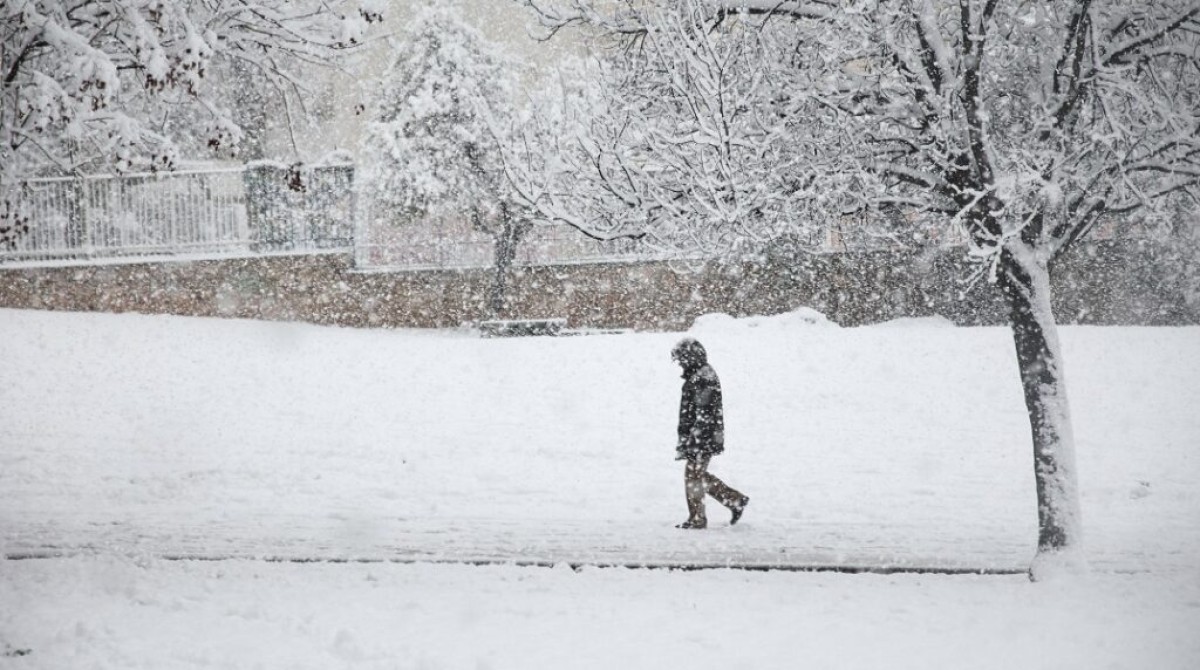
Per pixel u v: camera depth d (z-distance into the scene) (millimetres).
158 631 10594
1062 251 13438
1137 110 13242
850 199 14266
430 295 40969
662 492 19422
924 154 13703
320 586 12578
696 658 9773
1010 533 15938
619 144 14359
